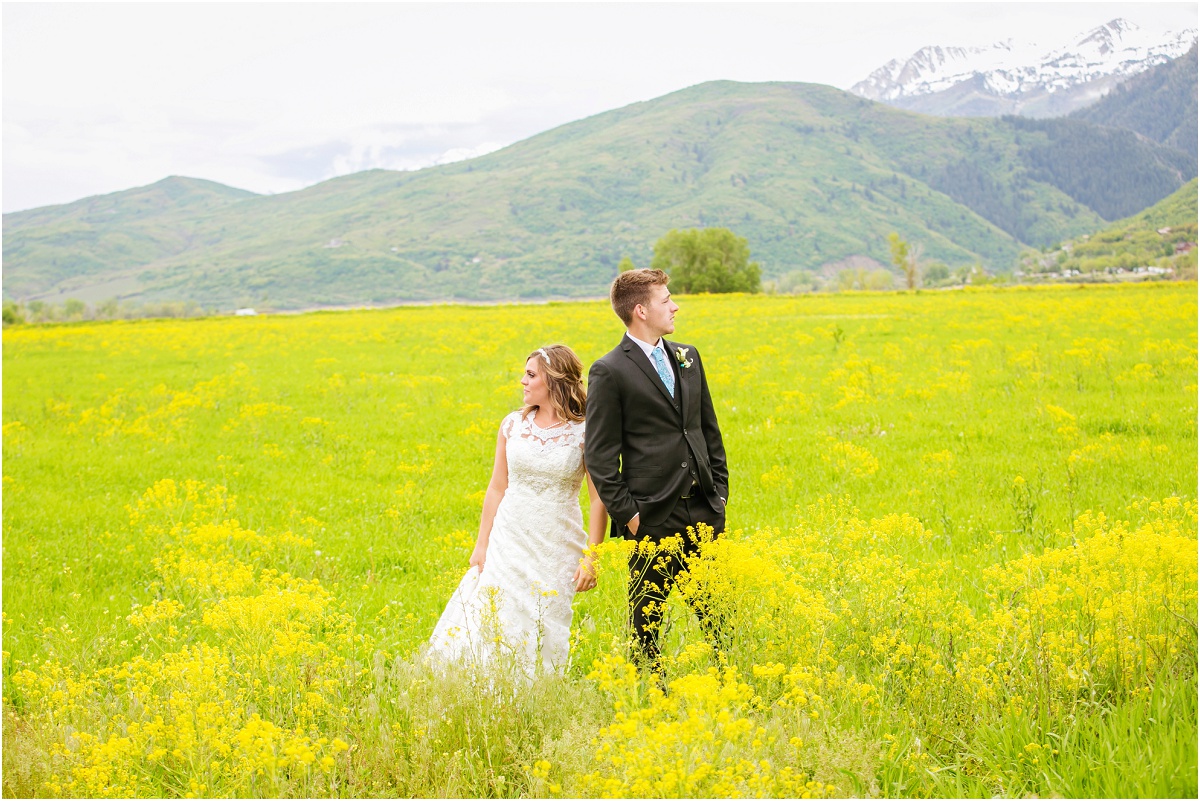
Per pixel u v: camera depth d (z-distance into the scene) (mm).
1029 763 3201
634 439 4211
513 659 3705
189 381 20609
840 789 2906
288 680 3654
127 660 4742
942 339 22812
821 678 3420
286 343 30609
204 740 3160
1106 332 22078
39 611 5934
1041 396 12945
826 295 56281
